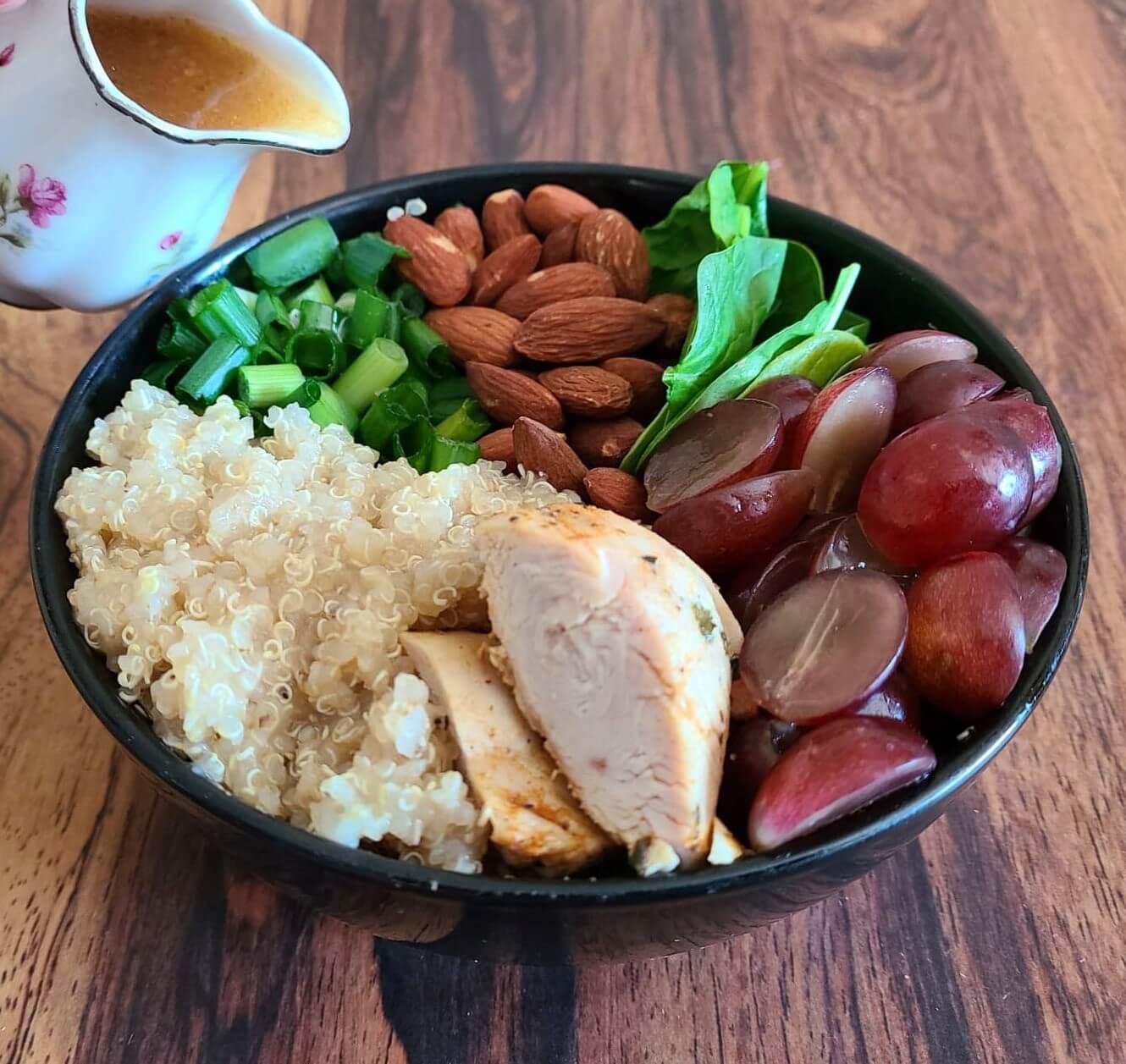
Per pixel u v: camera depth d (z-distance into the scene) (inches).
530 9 12.9
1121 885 7.4
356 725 6.9
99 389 7.9
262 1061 6.6
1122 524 8.9
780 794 6.2
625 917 5.8
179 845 7.3
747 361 8.0
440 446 8.2
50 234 8.0
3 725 7.8
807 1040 6.8
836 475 7.6
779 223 9.0
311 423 8.2
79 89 7.4
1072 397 9.6
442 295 9.1
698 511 7.2
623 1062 6.7
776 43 12.7
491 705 6.7
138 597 6.9
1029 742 7.9
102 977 6.9
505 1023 6.8
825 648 6.5
